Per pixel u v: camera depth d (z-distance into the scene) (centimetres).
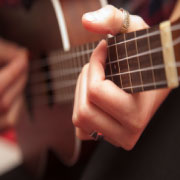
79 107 36
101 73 35
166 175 42
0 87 63
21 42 62
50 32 50
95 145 47
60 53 45
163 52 31
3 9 62
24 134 64
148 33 32
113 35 35
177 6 45
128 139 37
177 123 44
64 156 51
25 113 61
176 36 30
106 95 34
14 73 62
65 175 53
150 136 45
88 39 43
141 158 44
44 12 50
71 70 43
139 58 33
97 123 36
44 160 58
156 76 32
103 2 45
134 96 35
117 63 35
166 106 46
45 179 59
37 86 55
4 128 72
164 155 43
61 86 47
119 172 45
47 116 53
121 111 35
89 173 46
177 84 31
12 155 69
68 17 46
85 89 36
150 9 55
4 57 65
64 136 49
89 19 34
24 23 58
